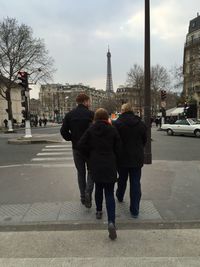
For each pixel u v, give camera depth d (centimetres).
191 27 4688
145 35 691
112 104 7512
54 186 511
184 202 418
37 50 3428
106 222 350
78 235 326
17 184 532
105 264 264
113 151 334
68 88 9625
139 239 313
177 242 305
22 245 305
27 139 1327
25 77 1355
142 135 369
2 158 884
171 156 895
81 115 393
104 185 324
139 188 368
